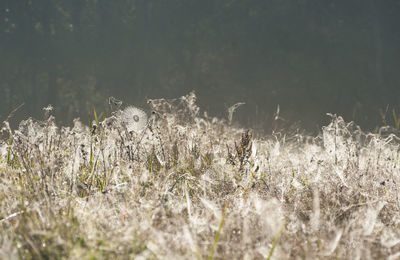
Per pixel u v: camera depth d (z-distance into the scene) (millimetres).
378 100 37719
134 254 4266
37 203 5031
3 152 7324
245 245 4445
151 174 6461
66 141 7312
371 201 5906
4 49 38812
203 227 4832
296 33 39156
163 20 40062
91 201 5371
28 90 38281
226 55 38844
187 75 38969
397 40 40500
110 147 7062
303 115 34844
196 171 7004
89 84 38688
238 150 7105
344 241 4797
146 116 7672
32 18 39406
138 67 39531
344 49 39406
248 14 39406
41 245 4430
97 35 39812
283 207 5781
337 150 7449
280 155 8555
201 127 9500
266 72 38344
